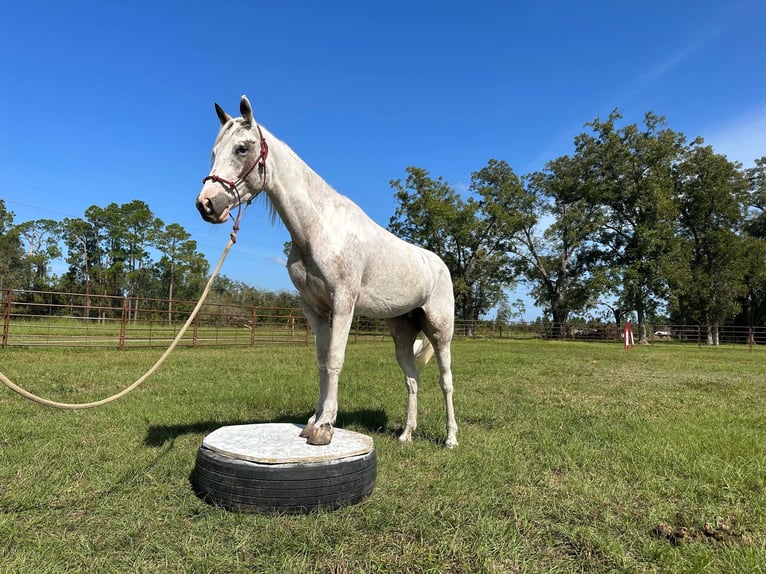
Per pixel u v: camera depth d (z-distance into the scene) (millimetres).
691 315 30344
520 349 16812
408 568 2014
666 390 7285
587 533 2348
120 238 47656
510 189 30484
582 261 31281
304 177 3029
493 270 30469
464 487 2891
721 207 28750
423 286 3668
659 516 2574
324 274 2975
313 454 2559
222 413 4684
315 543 2168
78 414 4434
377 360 10469
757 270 28172
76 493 2639
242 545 2137
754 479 3100
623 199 28203
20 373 6844
